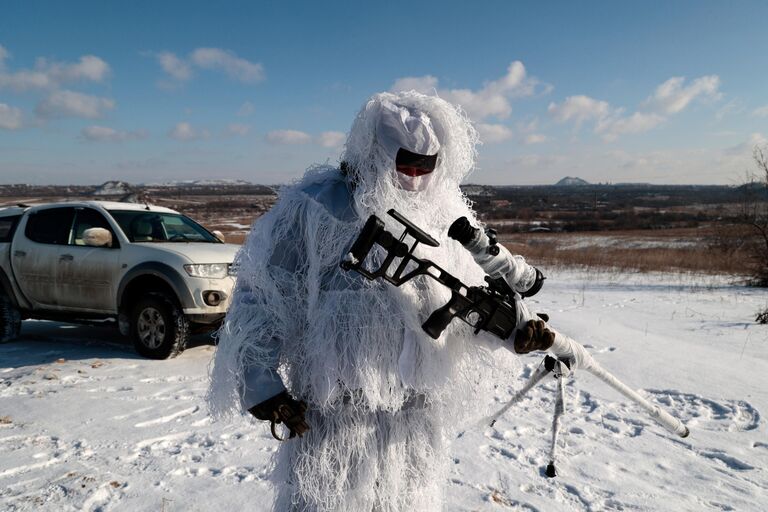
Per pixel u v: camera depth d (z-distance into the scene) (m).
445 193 1.92
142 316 6.05
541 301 10.13
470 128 1.95
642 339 6.72
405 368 1.75
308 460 1.80
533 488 3.15
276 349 1.72
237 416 4.15
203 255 6.09
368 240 1.62
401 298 1.74
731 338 6.95
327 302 1.72
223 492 3.01
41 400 4.53
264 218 1.82
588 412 4.39
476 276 1.93
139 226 6.74
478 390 2.00
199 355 6.16
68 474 3.21
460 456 3.53
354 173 1.82
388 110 1.74
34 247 6.80
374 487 1.82
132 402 4.51
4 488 3.04
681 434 2.40
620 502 3.03
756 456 3.63
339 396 1.78
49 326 8.02
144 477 3.19
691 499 3.07
